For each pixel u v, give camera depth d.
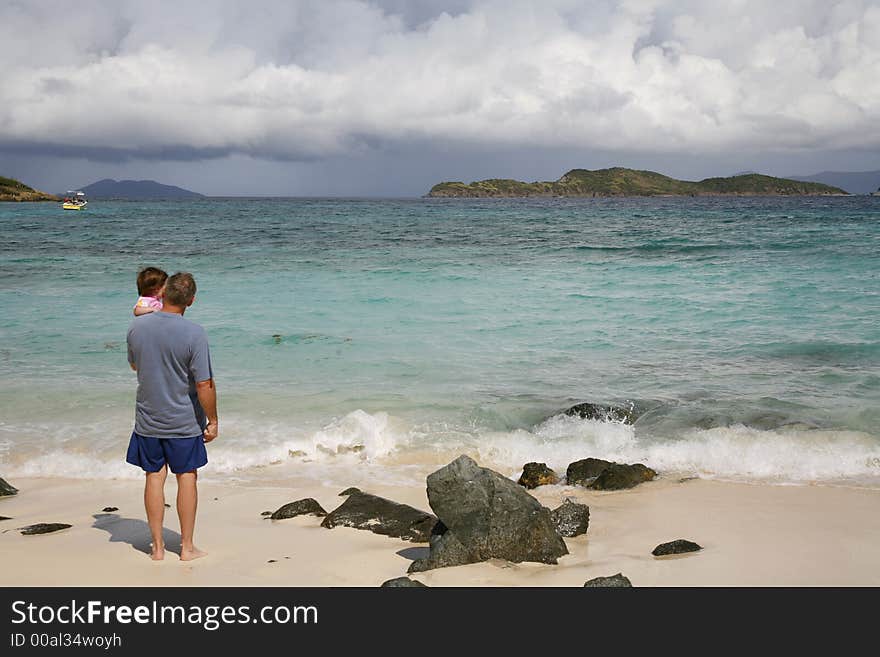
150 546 5.45
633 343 12.98
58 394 9.92
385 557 5.26
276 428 8.71
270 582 4.80
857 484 6.97
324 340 13.14
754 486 6.96
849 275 20.44
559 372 11.15
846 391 10.01
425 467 7.70
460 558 5.03
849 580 4.75
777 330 13.86
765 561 5.07
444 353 12.27
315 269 23.62
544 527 5.15
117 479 7.28
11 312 15.74
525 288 19.20
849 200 181.38
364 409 9.42
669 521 6.02
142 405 5.03
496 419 9.11
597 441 8.27
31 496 6.77
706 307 16.19
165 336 4.93
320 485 7.13
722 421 8.82
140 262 26.03
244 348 12.55
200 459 5.15
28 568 4.98
